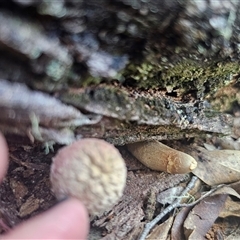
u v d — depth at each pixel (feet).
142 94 0.38
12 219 0.42
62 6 0.26
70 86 0.32
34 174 0.46
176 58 0.35
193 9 0.30
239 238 0.48
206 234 0.48
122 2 0.28
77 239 0.25
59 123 0.32
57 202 0.31
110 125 0.36
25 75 0.28
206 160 0.53
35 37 0.26
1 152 0.27
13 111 0.29
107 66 0.32
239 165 0.53
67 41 0.28
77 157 0.30
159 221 0.49
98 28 0.29
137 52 0.33
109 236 0.44
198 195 0.52
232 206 0.50
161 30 0.31
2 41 0.25
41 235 0.23
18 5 0.25
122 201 0.47
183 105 0.42
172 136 0.45
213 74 0.40
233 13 0.32
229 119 0.47
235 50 0.35
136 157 0.51
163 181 0.51
